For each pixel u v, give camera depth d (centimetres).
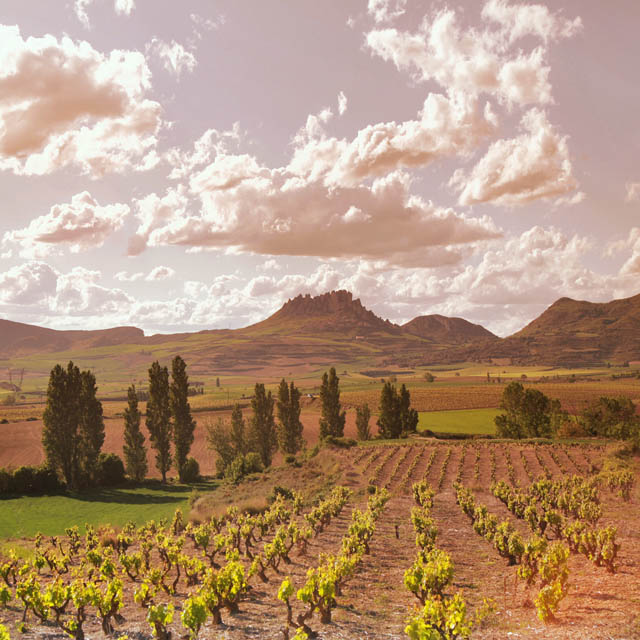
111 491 8006
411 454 7306
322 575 1684
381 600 1909
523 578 1897
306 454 8631
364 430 11062
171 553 2345
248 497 5953
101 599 1625
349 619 1677
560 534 2772
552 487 4303
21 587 1686
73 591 1606
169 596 2189
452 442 8475
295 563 2675
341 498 4322
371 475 6025
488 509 4094
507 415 11112
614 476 4506
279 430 10062
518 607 1673
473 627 1469
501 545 2408
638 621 1378
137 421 8950
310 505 4922
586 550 2097
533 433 10781
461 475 5862
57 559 2806
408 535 3269
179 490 8162
